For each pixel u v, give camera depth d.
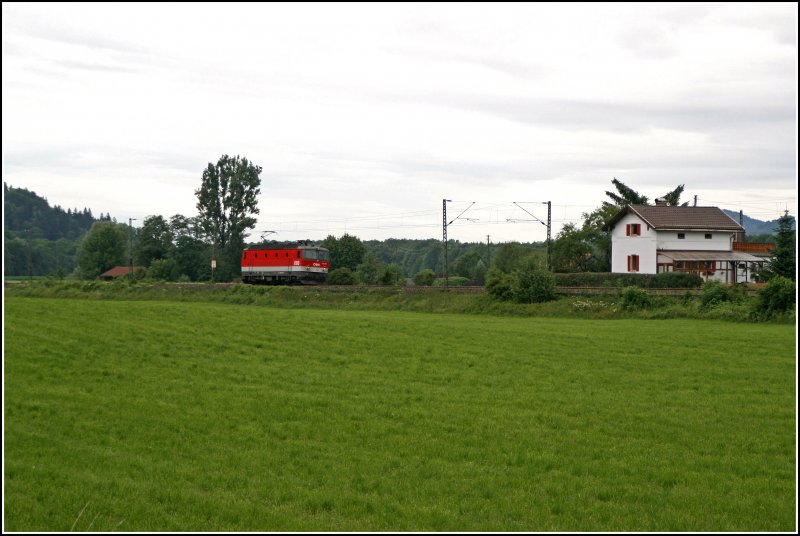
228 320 54.62
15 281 108.38
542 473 23.78
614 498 21.64
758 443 26.95
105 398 32.19
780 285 62.44
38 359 38.47
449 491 22.09
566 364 41.91
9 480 22.03
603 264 109.31
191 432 27.81
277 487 22.17
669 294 71.56
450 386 36.25
